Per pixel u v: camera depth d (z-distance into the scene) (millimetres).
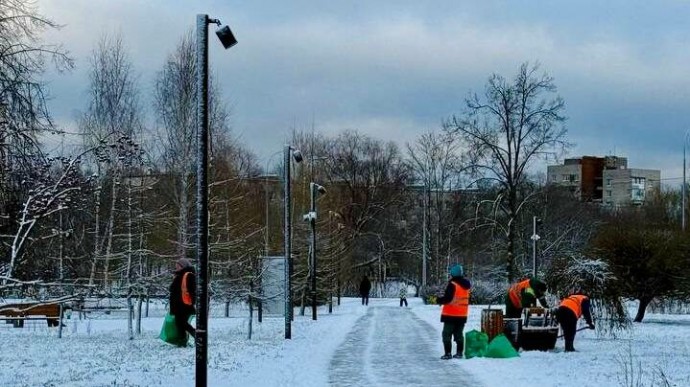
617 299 23875
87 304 25062
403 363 16844
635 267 31234
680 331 26375
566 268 24641
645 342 21703
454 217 66812
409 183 80375
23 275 8734
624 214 73188
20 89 10141
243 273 26703
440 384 13594
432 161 68438
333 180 72750
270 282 31422
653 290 31531
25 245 8500
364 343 21938
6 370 14891
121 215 21797
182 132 26391
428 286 61125
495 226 48969
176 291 19734
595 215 68688
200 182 11672
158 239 24688
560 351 19047
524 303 19750
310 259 38688
